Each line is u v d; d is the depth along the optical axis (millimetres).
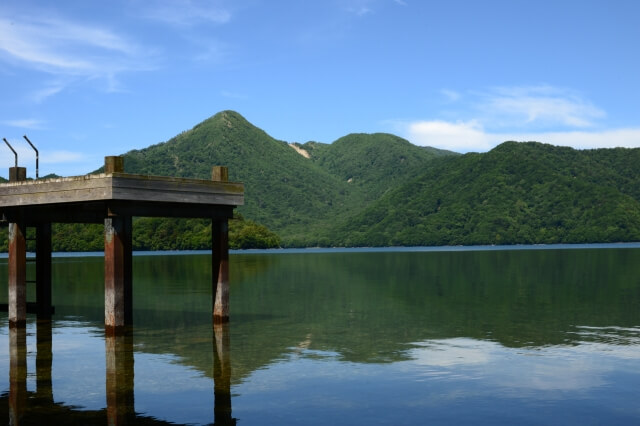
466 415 12312
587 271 59000
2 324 25125
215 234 23844
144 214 20766
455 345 19547
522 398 13469
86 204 20984
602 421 11953
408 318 25906
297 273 61375
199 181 21875
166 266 80062
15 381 15094
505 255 117125
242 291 39781
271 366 16531
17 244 23219
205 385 14594
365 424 11805
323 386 14469
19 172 22781
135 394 13859
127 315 24781
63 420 12016
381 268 71000
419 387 14367
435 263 83750
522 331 22344
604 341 20172
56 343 20266
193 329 23016
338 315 26938
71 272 64562
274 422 11938
